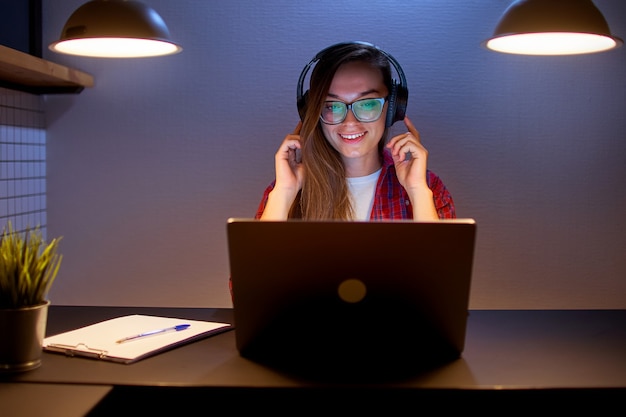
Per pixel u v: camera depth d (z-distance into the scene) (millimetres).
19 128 2932
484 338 1536
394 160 2203
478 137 3066
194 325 1627
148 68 3115
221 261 3178
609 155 3066
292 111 3084
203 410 1220
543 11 1732
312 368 1312
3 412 1075
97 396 1152
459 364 1335
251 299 1338
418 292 1297
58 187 3189
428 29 3021
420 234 1267
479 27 3016
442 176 3076
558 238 3104
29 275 1287
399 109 2170
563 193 3086
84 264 3215
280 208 2143
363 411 1205
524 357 1385
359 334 1337
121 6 1948
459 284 1293
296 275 1305
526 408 1204
